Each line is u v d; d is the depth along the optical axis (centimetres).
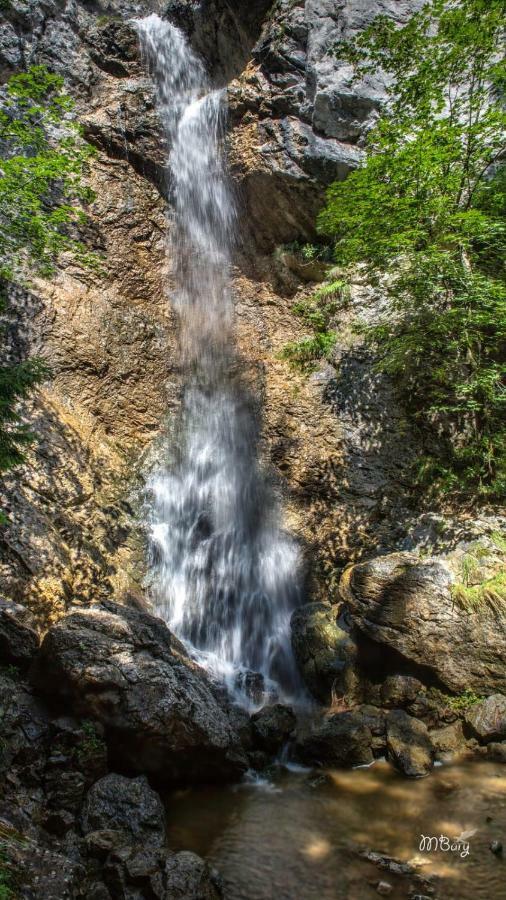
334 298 1214
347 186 973
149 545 1007
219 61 1438
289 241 1277
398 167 904
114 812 539
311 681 840
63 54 1325
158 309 1271
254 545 1062
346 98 1144
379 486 1052
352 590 832
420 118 941
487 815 586
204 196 1334
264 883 493
